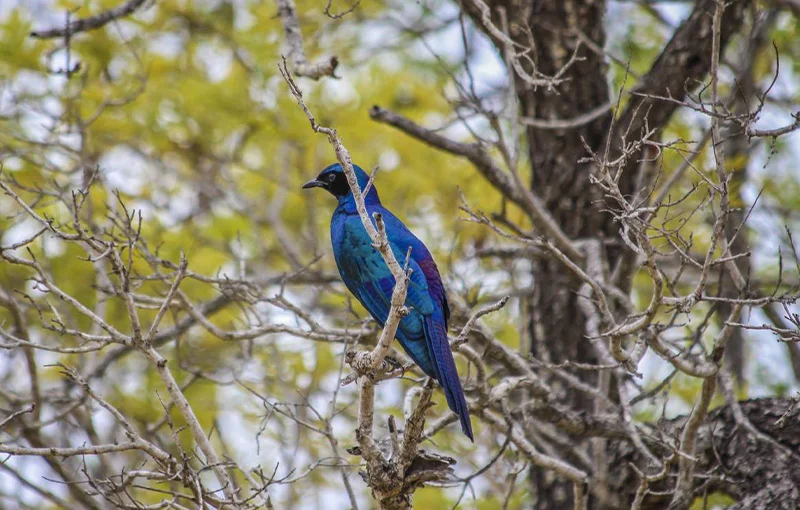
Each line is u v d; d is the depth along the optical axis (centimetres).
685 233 1428
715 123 854
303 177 1916
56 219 1269
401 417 1470
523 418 1138
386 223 1118
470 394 1271
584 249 1317
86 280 1573
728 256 933
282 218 1986
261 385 1502
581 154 1427
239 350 1594
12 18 1570
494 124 1191
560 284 1409
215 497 895
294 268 1736
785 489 1087
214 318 1652
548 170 1445
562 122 1326
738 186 1286
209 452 927
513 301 1636
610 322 1025
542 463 1061
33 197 1513
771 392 1496
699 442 1167
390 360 1012
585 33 1432
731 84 1511
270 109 1791
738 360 1502
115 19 1408
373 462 855
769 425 1139
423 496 1442
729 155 1485
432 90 1872
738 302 846
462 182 1745
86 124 1427
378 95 1866
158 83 1775
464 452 1441
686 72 1296
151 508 891
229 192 1888
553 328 1411
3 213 1569
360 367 833
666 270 1672
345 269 1126
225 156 1870
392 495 859
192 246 1703
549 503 1361
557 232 1240
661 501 1224
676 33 1320
